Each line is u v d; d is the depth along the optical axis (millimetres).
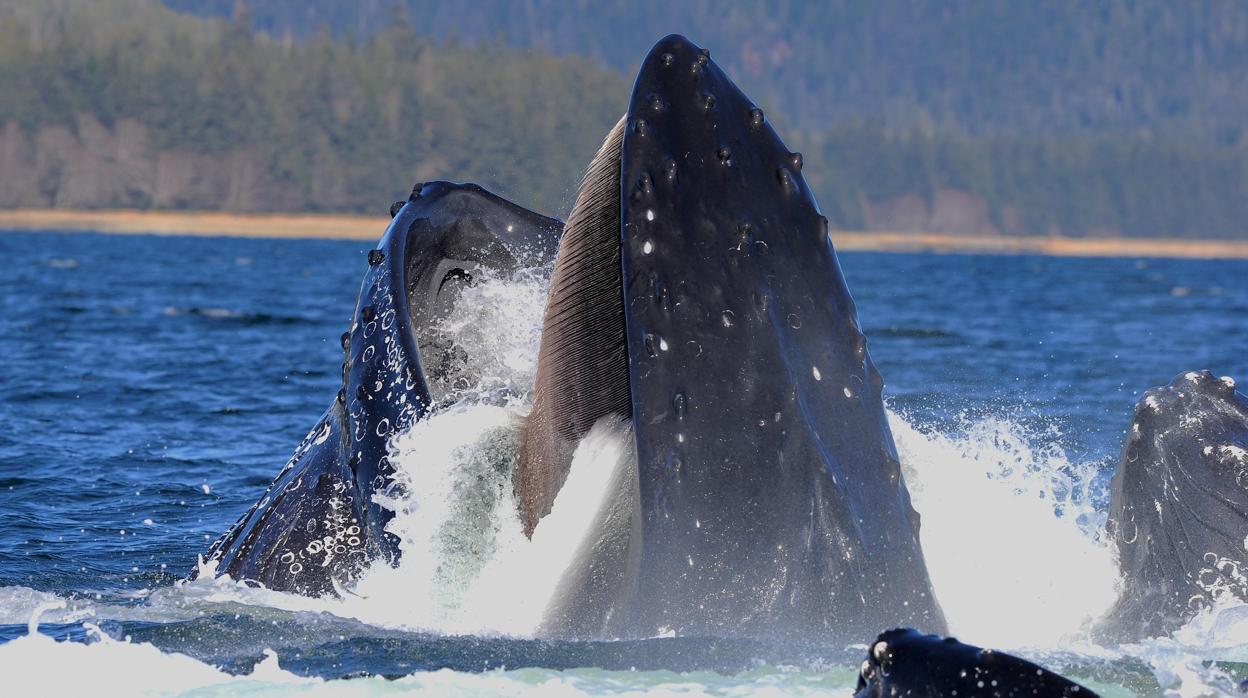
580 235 22594
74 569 32938
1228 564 21703
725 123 21844
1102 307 185875
